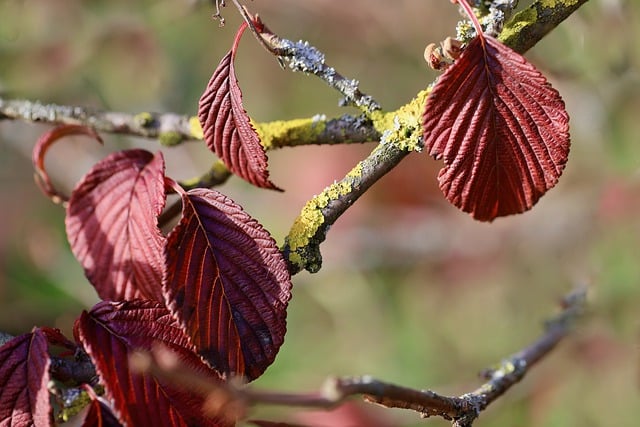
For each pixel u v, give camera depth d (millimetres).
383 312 1799
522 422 1454
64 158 1847
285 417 1440
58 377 921
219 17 945
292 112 1909
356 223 1854
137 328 912
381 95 1869
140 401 900
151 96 1633
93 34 1547
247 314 908
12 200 1865
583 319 1248
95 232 955
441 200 1846
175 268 904
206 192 920
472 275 1713
